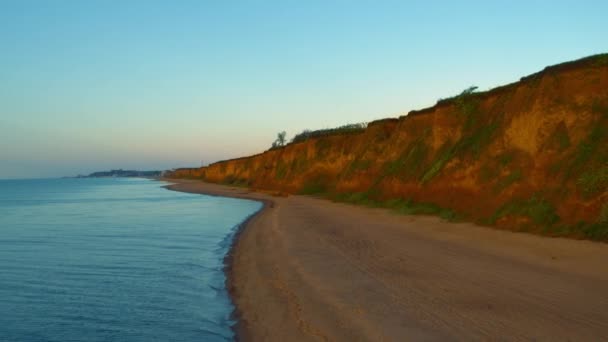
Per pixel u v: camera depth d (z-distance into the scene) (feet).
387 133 171.22
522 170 75.97
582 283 39.70
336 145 228.43
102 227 116.98
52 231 109.19
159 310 43.42
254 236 86.33
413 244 63.26
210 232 102.94
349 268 50.03
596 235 55.11
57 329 38.81
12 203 234.99
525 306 34.14
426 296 37.83
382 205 120.67
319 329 32.94
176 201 228.02
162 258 71.10
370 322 32.45
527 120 80.28
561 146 71.20
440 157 111.45
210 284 53.36
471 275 44.04
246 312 40.57
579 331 28.96
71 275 59.41
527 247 55.62
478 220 76.54
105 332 37.88
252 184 320.91
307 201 169.48
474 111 108.47
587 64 75.41
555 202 65.05
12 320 41.29
